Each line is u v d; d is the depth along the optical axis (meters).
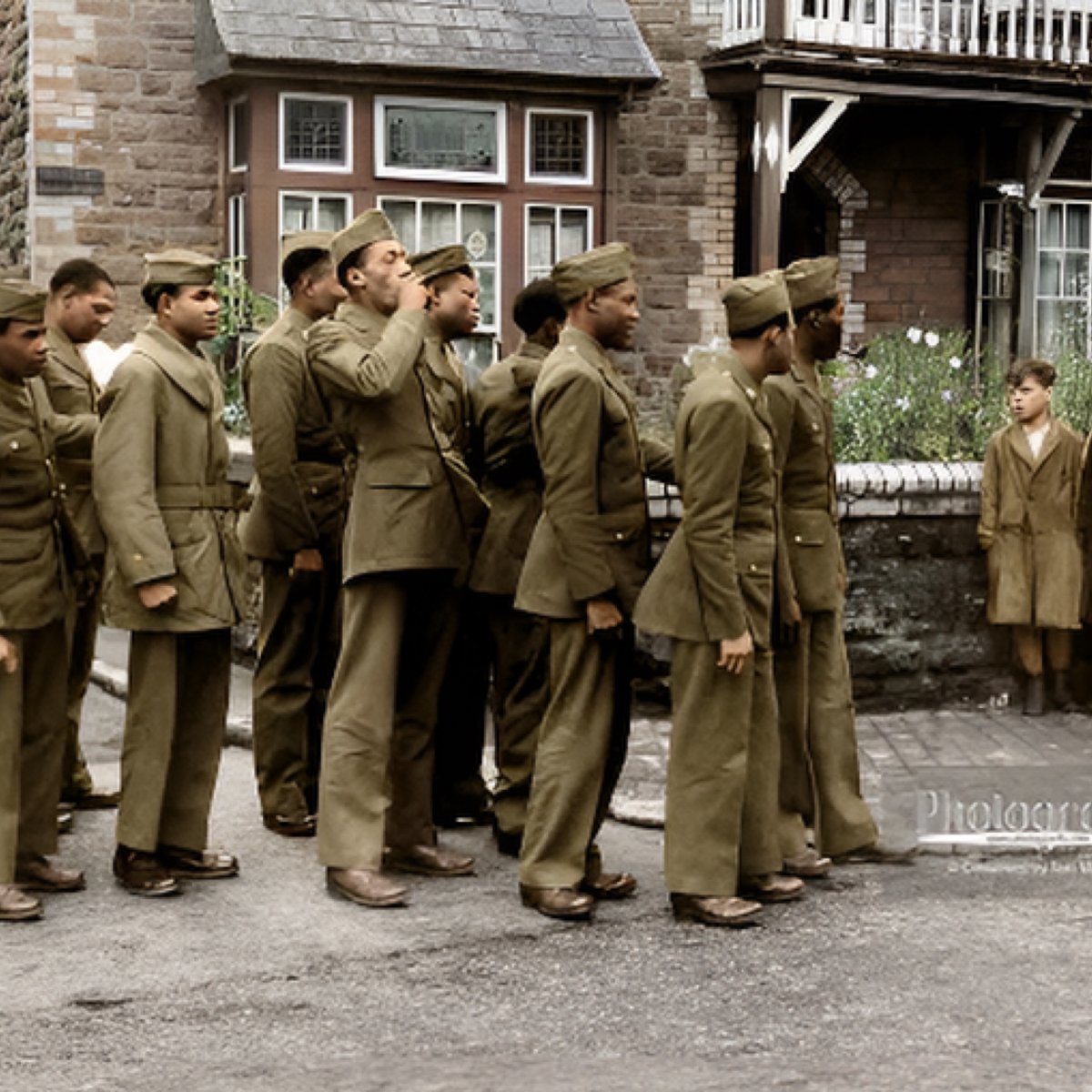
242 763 8.48
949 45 17.88
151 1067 4.82
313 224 15.89
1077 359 11.81
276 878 6.59
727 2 17.64
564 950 5.75
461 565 6.43
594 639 6.14
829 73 17.25
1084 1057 4.84
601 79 16.38
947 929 5.94
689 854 6.04
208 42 15.72
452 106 16.23
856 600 9.30
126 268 16.06
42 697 6.41
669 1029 5.06
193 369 6.46
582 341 6.15
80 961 5.67
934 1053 4.86
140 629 6.30
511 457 6.93
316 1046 4.96
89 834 7.25
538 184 16.56
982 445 10.28
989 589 8.91
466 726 7.29
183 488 6.41
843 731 6.73
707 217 17.92
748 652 5.96
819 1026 5.07
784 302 6.02
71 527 6.38
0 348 6.21
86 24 15.86
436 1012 5.21
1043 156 18.89
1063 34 18.58
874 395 10.49
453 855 6.64
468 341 16.38
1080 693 8.60
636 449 6.18
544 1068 4.77
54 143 15.85
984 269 19.05
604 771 6.31
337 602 7.37
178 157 16.12
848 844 6.69
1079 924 6.00
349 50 15.57
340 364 6.26
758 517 6.11
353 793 6.32
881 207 18.83
